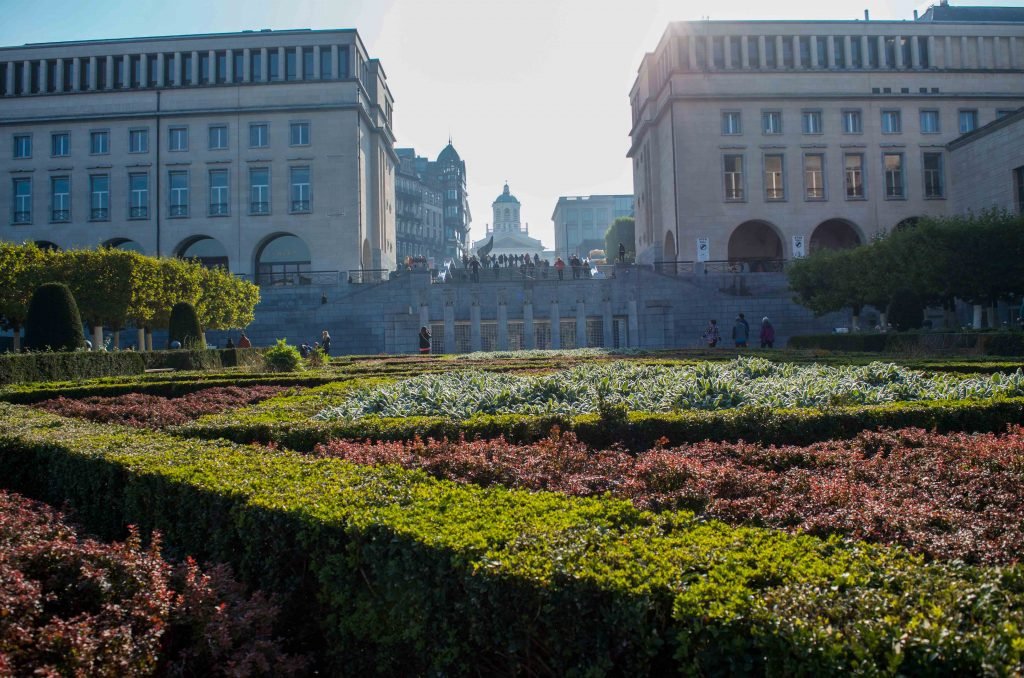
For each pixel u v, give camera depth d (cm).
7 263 3150
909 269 3716
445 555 433
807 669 314
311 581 533
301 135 6091
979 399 1018
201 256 6362
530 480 675
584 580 383
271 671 477
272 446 880
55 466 846
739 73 6075
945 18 6975
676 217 6044
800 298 4850
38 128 6100
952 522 496
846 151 6119
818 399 1099
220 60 6247
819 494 566
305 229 6038
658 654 375
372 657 483
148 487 679
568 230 16375
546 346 5106
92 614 462
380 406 1190
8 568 453
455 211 15175
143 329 3969
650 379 1307
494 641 404
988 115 6203
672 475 653
